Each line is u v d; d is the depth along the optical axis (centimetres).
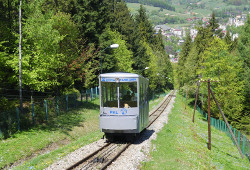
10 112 1883
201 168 1345
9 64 1917
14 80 2030
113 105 1559
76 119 2358
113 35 4931
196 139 2356
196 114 5175
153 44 10294
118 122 1487
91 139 1653
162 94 8825
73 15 3416
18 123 1719
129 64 4872
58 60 2298
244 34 4438
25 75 1962
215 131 3484
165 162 1279
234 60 4144
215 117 4375
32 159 1306
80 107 2922
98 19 3775
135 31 6166
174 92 10856
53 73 2200
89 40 3569
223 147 2527
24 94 2622
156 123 2609
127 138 1600
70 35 2598
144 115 1761
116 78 1548
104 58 3772
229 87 3819
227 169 1630
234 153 2384
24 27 2034
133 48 5997
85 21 3512
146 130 2105
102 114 1570
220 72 3991
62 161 1159
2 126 1636
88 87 3631
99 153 1320
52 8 3020
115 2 6806
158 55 8750
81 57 2934
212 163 1625
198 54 6619
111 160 1177
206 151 1942
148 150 1453
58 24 2492
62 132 1897
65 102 2609
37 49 2100
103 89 1573
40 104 2281
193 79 6209
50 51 2117
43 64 2050
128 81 1555
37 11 2017
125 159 1238
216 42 4394
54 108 2342
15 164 1284
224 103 3872
